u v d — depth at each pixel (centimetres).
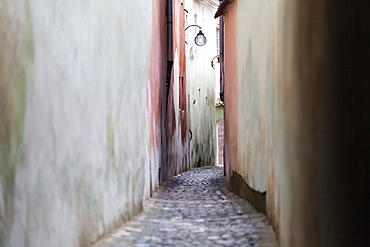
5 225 461
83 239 702
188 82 2612
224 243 729
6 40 468
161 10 1773
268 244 696
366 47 345
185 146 2478
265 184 870
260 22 905
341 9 393
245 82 1119
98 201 777
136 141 1067
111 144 862
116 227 870
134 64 1056
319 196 450
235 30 1284
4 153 464
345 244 384
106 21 836
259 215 912
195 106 2766
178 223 909
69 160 648
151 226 888
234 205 1098
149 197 1248
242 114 1178
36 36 538
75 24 674
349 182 377
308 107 488
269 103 798
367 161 345
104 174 815
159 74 1678
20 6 498
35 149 536
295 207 546
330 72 419
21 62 502
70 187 652
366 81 346
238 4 1215
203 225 879
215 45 3259
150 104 1356
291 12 576
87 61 730
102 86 810
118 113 915
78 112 687
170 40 1945
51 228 581
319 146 450
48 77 574
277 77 691
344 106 387
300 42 524
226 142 1595
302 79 513
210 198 1295
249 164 1075
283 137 630
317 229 456
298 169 532
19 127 496
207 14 3088
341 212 392
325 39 433
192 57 2711
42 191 555
